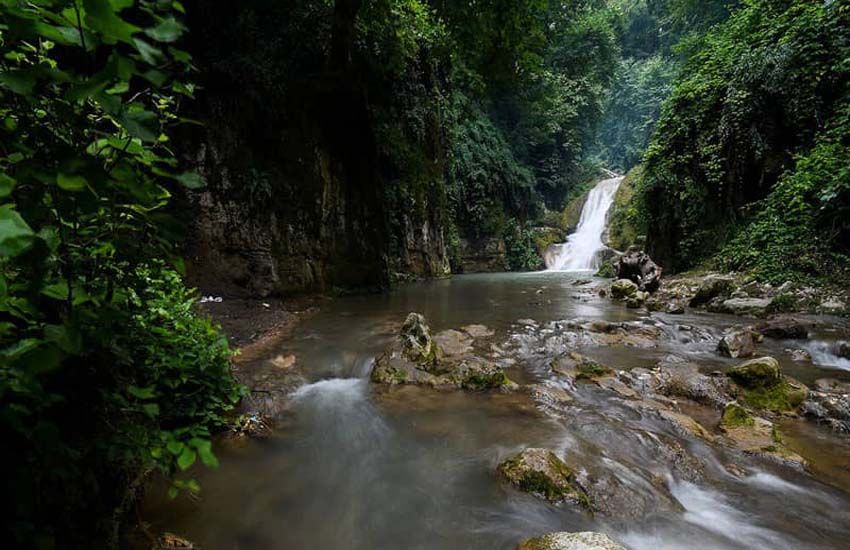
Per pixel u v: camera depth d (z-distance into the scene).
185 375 3.25
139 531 2.47
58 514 1.53
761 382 5.00
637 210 17.41
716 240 12.90
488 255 27.39
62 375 1.57
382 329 8.19
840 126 9.94
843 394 4.71
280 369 5.77
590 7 37.50
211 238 9.34
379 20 12.41
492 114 31.03
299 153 10.98
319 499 3.29
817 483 3.46
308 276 11.18
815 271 9.48
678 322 8.83
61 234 1.21
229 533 2.83
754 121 11.92
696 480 3.52
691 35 23.78
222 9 9.64
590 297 13.28
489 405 4.95
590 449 3.88
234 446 3.89
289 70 10.71
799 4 11.79
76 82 1.08
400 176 17.28
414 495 3.35
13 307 1.19
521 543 2.69
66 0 1.01
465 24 11.04
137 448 1.74
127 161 1.33
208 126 9.34
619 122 48.50
